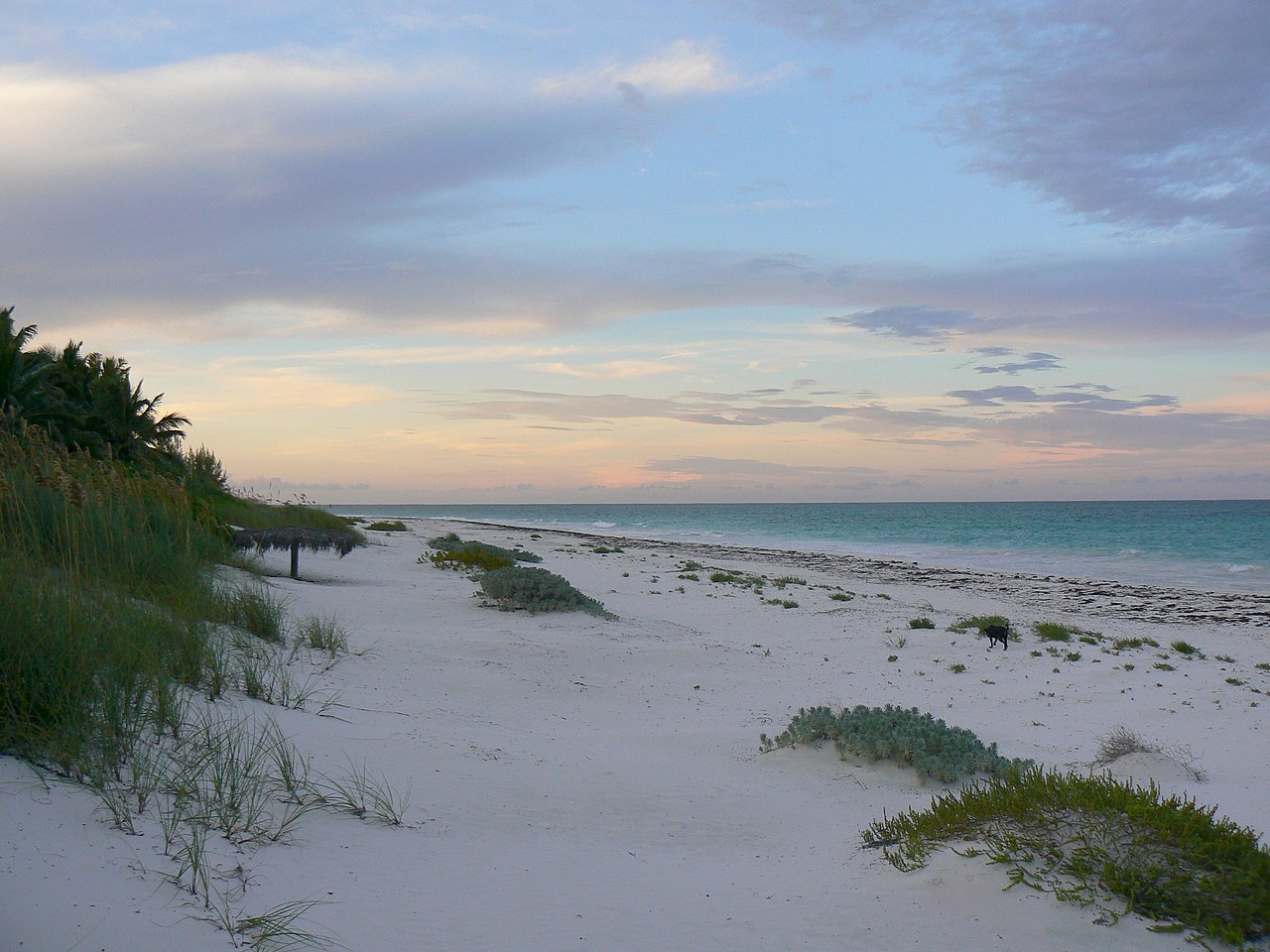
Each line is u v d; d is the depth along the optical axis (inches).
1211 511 5743.1
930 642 658.2
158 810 162.2
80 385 1251.2
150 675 221.0
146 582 336.8
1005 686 517.3
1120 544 2176.4
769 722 400.5
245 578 524.4
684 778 286.7
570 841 211.9
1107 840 177.2
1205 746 390.0
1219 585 1248.8
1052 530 2947.8
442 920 148.4
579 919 159.3
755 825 248.5
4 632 194.4
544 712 371.9
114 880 132.0
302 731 243.9
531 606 638.5
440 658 438.3
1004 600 999.0
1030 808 194.4
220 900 135.4
